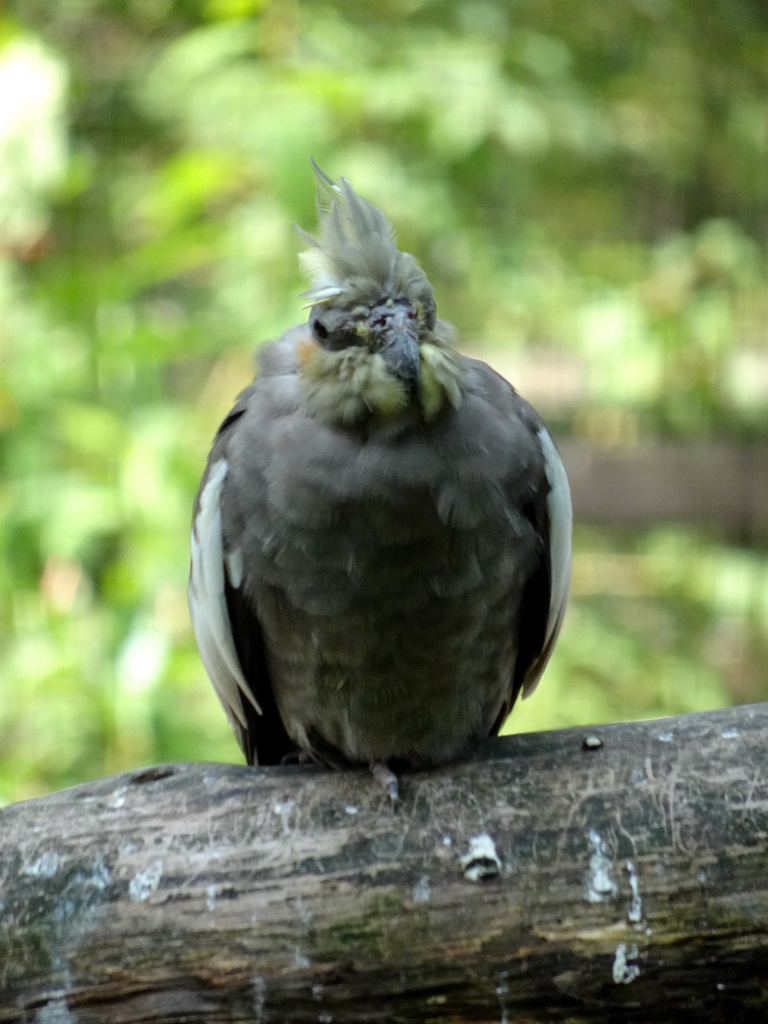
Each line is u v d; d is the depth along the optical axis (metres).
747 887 4.76
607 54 13.40
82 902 4.84
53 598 9.02
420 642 5.46
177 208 9.40
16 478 8.84
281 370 5.73
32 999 4.77
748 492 13.30
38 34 9.89
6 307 8.91
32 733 8.95
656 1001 4.75
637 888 4.78
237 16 10.41
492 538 5.38
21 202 9.21
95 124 11.05
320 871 4.88
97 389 9.30
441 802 5.07
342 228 5.49
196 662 9.05
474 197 12.25
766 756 5.00
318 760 6.13
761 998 4.75
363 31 11.38
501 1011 4.77
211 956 4.76
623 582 13.91
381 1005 4.77
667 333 13.07
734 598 13.61
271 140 9.95
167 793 5.17
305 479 5.25
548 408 13.60
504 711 6.39
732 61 13.74
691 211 14.43
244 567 5.64
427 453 5.21
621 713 12.05
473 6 11.90
